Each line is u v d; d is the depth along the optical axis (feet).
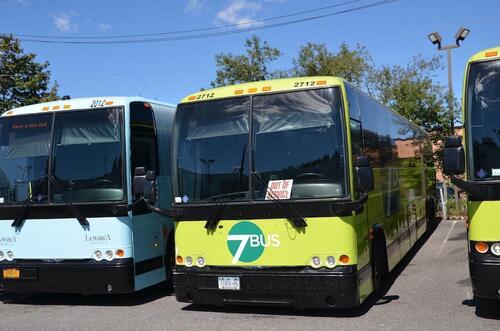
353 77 112.98
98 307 27.40
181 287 24.14
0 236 28.48
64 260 27.14
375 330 20.90
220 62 120.26
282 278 22.21
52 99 79.87
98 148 27.30
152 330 22.41
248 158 23.44
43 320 25.05
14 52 80.23
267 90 23.79
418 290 28.14
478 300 25.11
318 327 21.61
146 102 29.68
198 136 24.58
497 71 20.75
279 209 22.59
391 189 32.35
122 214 26.43
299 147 22.82
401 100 79.20
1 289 28.27
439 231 55.67
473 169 20.53
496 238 19.99
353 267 21.81
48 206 27.50
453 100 73.77
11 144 28.78
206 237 23.85
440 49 73.92
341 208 21.72
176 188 24.68
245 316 23.93
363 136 25.89
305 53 117.29
